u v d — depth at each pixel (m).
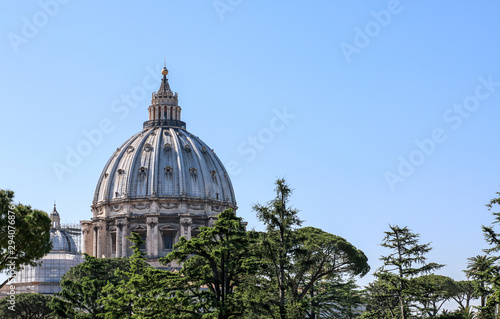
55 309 149.75
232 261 112.12
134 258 146.62
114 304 131.62
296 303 108.12
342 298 146.12
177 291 113.75
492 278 112.75
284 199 110.88
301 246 125.88
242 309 107.38
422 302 146.88
